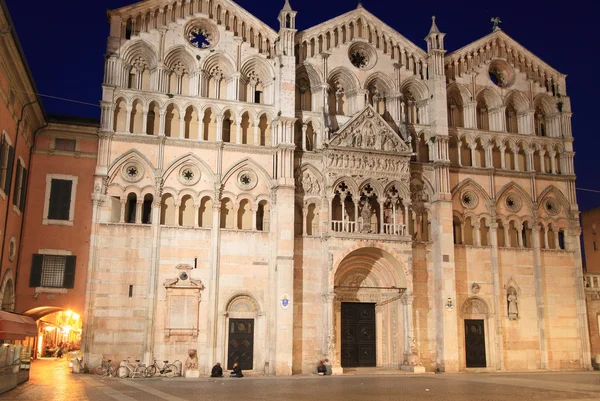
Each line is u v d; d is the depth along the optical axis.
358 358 53.84
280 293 49.31
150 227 48.81
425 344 53.59
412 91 59.81
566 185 60.81
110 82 50.12
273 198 51.66
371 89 58.38
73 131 49.41
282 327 48.81
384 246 52.38
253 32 55.62
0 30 34.34
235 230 50.66
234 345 49.38
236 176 51.78
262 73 55.31
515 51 63.31
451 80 60.22
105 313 46.69
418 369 50.53
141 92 50.59
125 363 44.03
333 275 50.72
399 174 54.47
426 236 56.56
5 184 40.00
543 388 36.56
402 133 56.31
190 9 53.91
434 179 56.66
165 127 51.34
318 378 44.78
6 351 31.45
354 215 54.72
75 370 45.34
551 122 62.91
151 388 35.41
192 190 50.50
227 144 51.53
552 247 59.66
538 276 57.66
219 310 49.19
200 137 51.31
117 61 50.66
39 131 48.94
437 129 57.16
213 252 49.56
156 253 48.41
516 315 56.31
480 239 57.34
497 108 61.34
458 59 61.16
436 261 54.97
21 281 46.44
